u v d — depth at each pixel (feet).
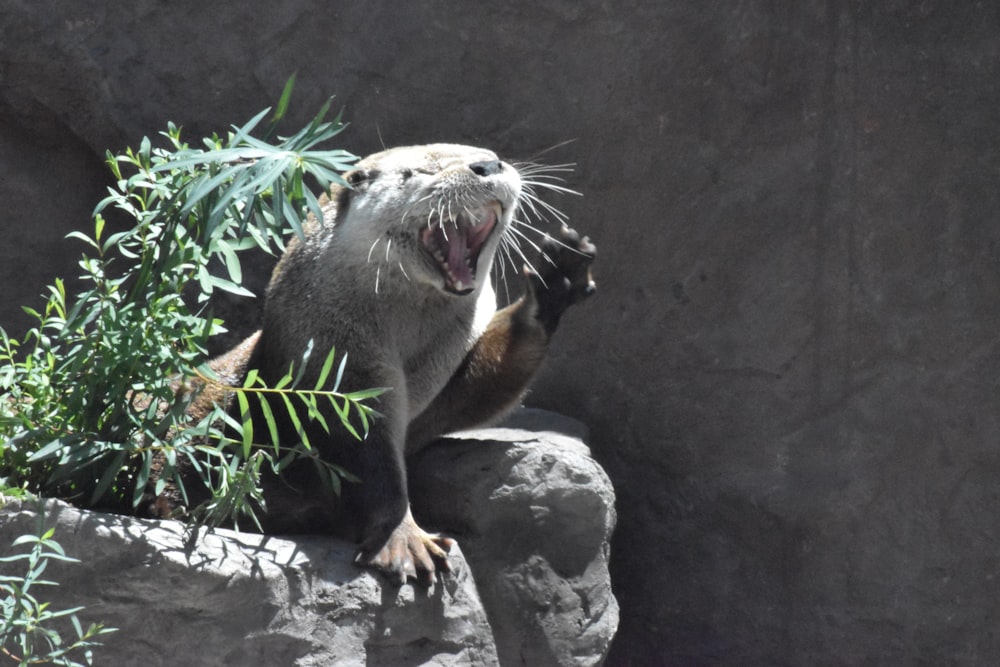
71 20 52.49
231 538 36.94
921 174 49.80
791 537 51.11
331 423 42.04
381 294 43.45
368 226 42.96
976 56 49.57
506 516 44.24
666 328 52.34
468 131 53.26
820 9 50.39
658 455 52.65
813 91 50.55
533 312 47.14
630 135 52.29
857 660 50.67
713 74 51.52
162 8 53.06
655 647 52.85
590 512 44.98
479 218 43.29
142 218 38.68
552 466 44.96
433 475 45.68
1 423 37.35
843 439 50.52
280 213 34.40
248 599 35.68
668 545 52.54
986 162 49.44
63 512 34.27
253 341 47.14
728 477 51.70
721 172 51.55
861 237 50.16
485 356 47.57
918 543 50.08
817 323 50.65
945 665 50.06
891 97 49.93
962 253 49.60
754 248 51.21
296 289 44.01
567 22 52.54
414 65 53.31
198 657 35.06
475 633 39.83
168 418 36.94
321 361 42.98
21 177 54.03
